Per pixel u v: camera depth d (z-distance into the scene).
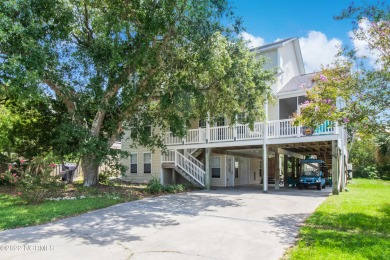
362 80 8.77
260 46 21.25
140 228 7.55
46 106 16.44
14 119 16.61
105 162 14.54
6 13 10.01
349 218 8.66
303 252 5.54
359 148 34.84
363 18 8.70
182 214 9.43
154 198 12.85
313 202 12.11
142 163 22.83
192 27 11.37
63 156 14.85
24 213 8.79
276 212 9.85
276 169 18.30
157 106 16.12
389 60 8.41
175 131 14.96
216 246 6.09
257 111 14.22
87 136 13.41
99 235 6.85
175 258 5.36
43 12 11.16
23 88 10.27
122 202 11.46
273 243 6.32
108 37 11.69
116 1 11.09
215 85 13.89
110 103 13.80
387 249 5.68
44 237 6.63
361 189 18.31
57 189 12.87
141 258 5.34
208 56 11.63
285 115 20.80
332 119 9.38
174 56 12.80
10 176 11.35
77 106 14.08
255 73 14.35
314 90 9.97
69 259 5.25
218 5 11.28
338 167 15.70
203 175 18.27
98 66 12.57
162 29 11.48
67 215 8.89
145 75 13.49
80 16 13.86
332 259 5.12
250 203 11.80
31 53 10.14
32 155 17.22
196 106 14.54
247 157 23.58
